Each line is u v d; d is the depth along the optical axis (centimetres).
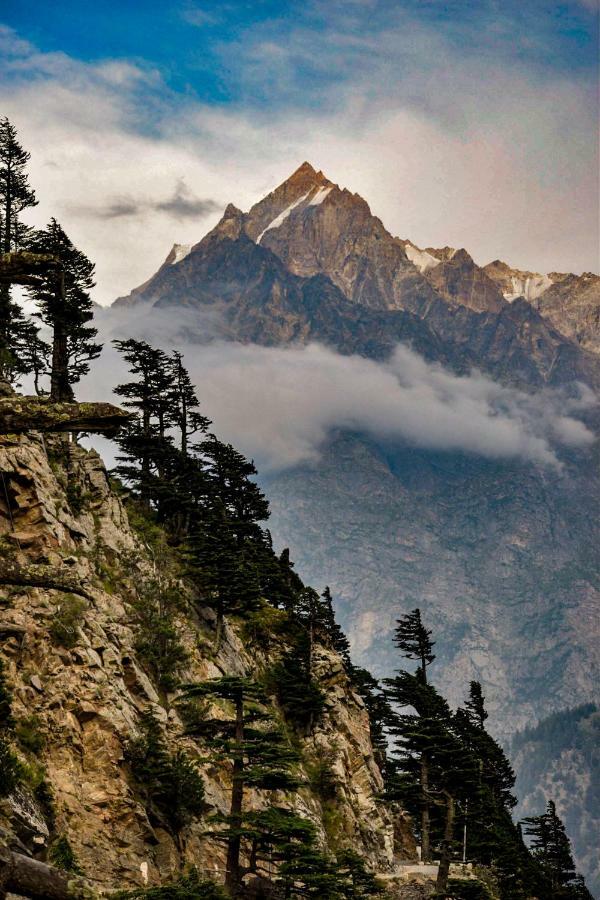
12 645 5762
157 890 4359
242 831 4888
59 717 5681
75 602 6244
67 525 6938
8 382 7438
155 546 8350
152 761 5906
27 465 6762
